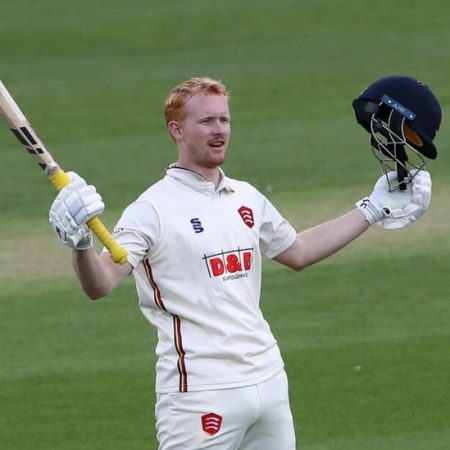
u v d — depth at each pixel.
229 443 19.95
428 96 21.42
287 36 71.38
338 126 56.72
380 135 23.41
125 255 19.00
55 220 18.48
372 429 28.83
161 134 56.81
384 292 38.19
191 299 19.83
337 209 46.00
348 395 30.84
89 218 18.45
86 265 18.92
